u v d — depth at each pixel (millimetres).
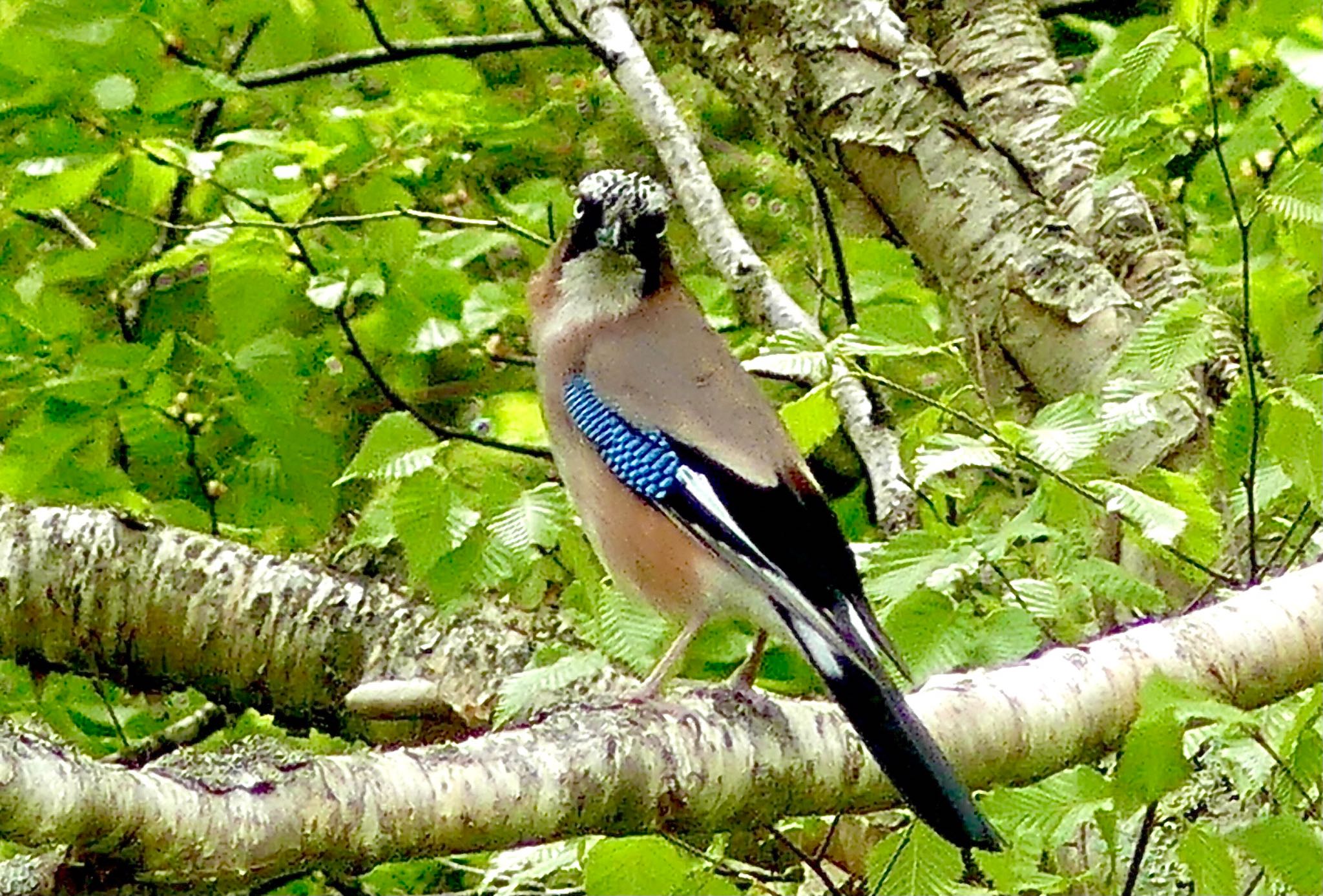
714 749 5746
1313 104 8133
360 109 10359
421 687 8172
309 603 8609
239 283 9430
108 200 9805
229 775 4945
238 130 10898
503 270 12906
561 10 10117
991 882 6926
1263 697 6461
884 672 6156
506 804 5332
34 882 4664
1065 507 6949
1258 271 7770
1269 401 6852
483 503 7387
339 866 5074
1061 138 9445
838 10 9695
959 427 8906
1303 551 7250
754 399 7668
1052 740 6188
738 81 10055
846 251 10172
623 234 8180
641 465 7363
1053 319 9117
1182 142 7395
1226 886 6035
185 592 8531
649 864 6180
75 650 8555
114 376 9172
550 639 8508
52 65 9109
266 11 10445
